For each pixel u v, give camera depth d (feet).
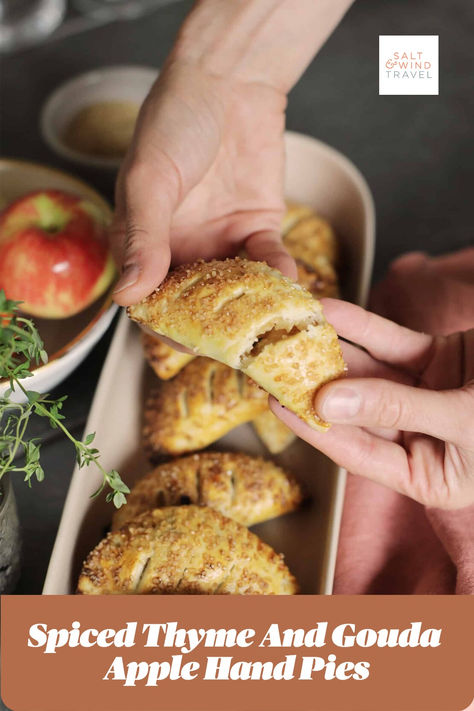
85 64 2.97
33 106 2.82
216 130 2.06
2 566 1.74
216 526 1.75
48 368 1.92
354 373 1.97
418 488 1.81
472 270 2.43
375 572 1.93
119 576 1.68
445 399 1.66
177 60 2.11
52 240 2.10
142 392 2.10
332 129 2.84
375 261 2.59
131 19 3.14
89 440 1.66
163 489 1.90
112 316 2.07
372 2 3.22
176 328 1.67
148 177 1.86
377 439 1.81
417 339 1.95
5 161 2.36
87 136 2.60
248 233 2.11
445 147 2.82
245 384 1.98
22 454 2.06
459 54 3.08
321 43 2.24
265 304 1.64
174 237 2.09
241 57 2.13
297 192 2.44
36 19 3.07
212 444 2.06
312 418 1.65
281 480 1.92
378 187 2.72
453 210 2.68
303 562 1.89
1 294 1.59
